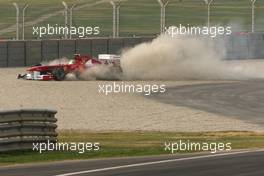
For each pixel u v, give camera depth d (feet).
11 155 246.47
